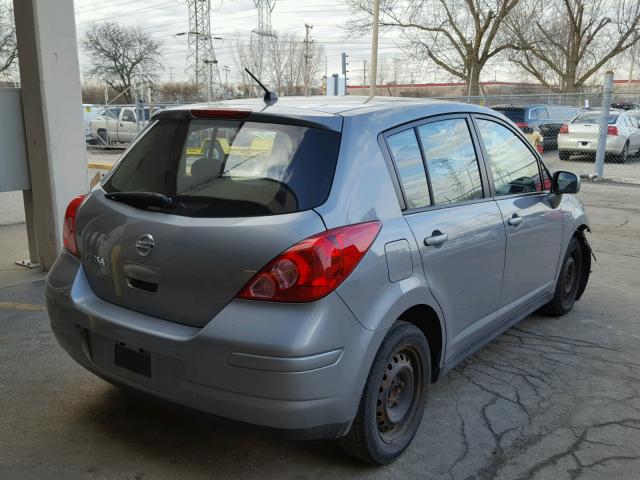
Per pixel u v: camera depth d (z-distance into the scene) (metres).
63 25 5.76
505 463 3.03
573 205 5.03
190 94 59.81
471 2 35.88
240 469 2.90
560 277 5.00
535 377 4.04
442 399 3.69
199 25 58.81
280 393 2.38
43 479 2.77
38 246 6.10
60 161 5.91
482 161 3.81
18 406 3.43
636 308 5.53
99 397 3.56
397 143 3.08
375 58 30.28
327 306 2.45
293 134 2.78
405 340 2.91
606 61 38.25
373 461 2.89
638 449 3.19
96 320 2.84
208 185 2.75
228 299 2.49
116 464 2.91
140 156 3.14
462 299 3.42
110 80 63.91
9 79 12.22
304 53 51.47
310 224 2.49
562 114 23.70
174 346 2.55
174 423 3.29
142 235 2.73
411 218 2.99
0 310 5.00
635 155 19.86
